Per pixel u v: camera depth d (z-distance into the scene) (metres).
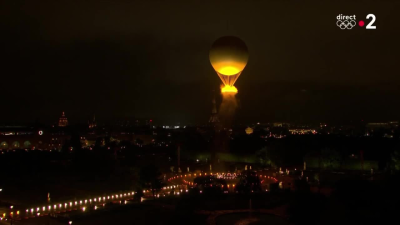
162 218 66.75
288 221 60.09
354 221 52.28
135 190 94.81
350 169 134.62
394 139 161.62
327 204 58.72
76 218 68.38
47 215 73.19
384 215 52.88
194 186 95.69
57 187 107.88
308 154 146.00
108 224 64.06
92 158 141.62
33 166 140.88
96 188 106.19
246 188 86.88
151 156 194.12
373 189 57.59
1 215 73.69
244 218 64.81
